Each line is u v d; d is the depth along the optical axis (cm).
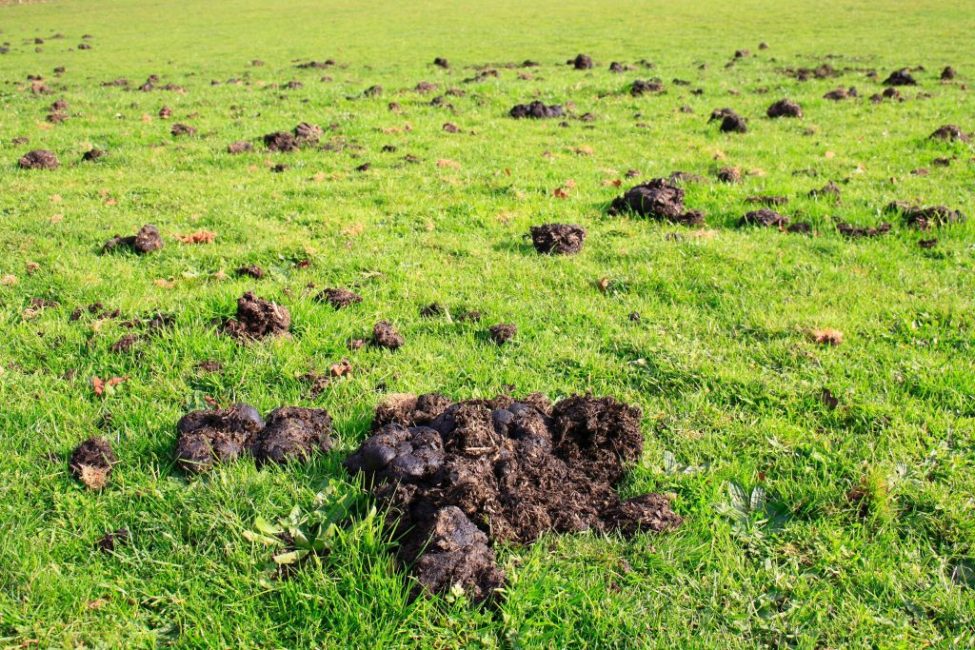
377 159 1368
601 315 716
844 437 527
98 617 373
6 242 916
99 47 3803
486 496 420
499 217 1020
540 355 638
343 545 398
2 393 567
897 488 470
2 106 1983
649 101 1930
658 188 1050
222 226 988
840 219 976
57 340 656
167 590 389
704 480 479
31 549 410
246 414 509
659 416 553
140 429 519
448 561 383
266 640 362
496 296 762
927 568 416
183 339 636
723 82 2220
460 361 629
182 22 5088
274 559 397
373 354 636
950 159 1295
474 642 362
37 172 1306
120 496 454
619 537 430
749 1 5319
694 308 737
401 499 421
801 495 467
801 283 786
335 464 475
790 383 595
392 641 358
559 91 2052
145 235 896
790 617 383
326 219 1012
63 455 495
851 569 415
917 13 4134
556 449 488
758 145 1444
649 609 385
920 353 638
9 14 5850
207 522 425
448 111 1822
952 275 800
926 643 369
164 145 1518
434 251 897
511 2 6006
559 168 1293
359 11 5597
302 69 2852
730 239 916
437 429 480
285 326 671
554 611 378
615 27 4106
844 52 2902
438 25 4512
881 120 1647
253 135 1575
